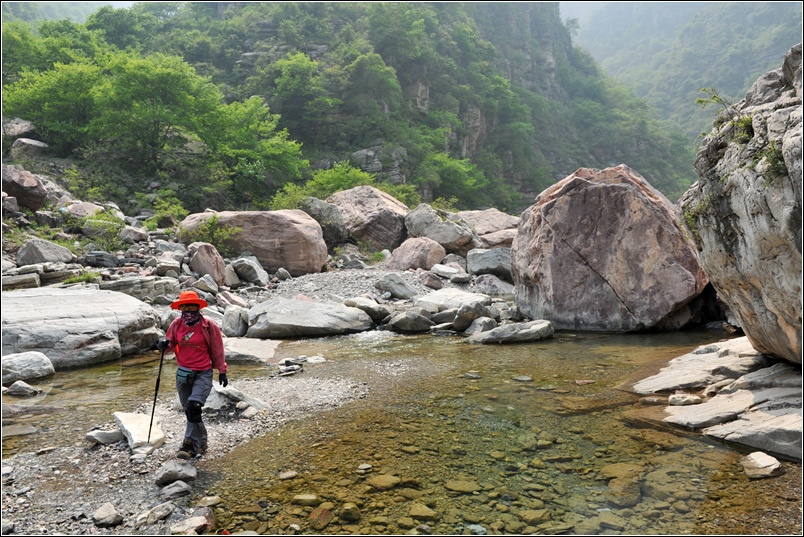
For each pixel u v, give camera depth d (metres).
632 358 8.26
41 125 33.72
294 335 10.60
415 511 3.64
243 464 4.49
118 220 18.11
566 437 4.99
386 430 5.27
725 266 5.84
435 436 5.08
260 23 79.25
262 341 9.90
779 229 4.55
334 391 6.73
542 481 4.08
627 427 5.21
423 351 9.23
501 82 93.56
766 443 4.46
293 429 5.34
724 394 5.71
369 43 76.38
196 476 4.25
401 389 6.79
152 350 9.52
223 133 37.62
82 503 3.87
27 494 4.01
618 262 10.73
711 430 4.93
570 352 8.85
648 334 10.24
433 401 6.24
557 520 3.49
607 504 3.69
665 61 187.88
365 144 65.62
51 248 13.82
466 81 90.88
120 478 4.28
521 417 5.60
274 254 17.39
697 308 10.78
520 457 4.55
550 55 133.25
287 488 4.02
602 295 10.80
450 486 4.02
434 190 67.31
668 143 116.06
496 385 6.91
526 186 92.38
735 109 6.05
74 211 18.50
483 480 4.11
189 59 72.69
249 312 11.00
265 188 39.66
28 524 3.58
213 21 83.44
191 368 4.81
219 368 4.91
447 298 12.82
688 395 5.94
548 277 11.41
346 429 5.32
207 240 17.17
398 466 4.40
